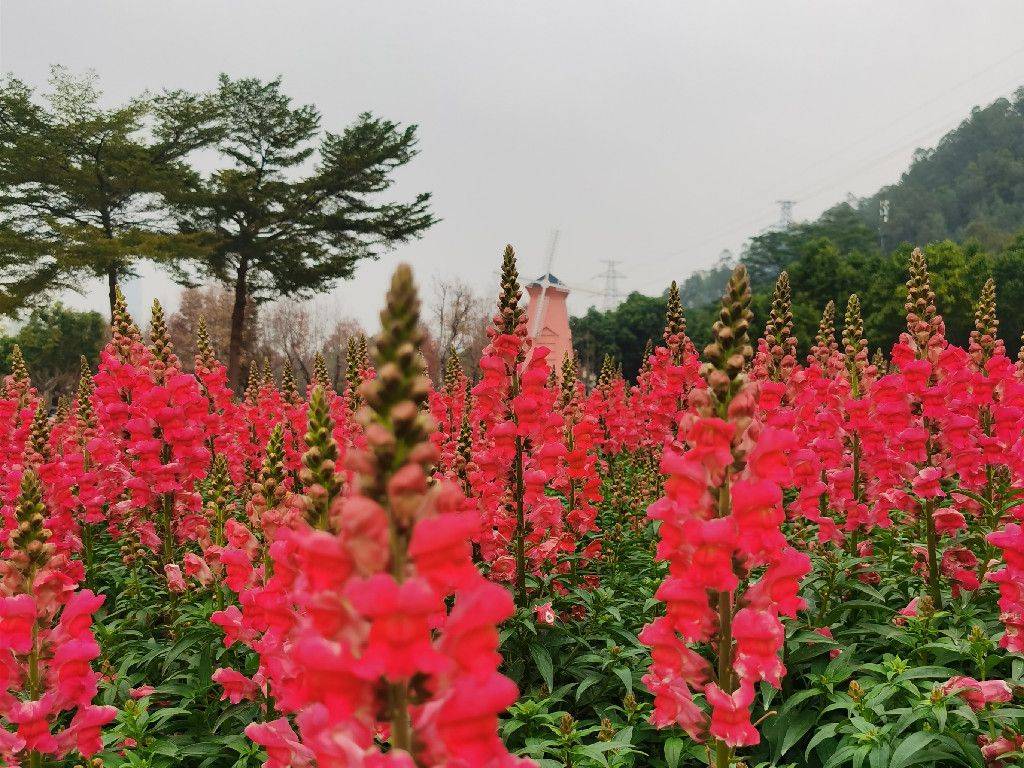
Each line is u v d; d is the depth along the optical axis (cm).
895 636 567
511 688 226
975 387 747
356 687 224
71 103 5475
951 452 704
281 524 536
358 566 222
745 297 409
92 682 462
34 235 5328
